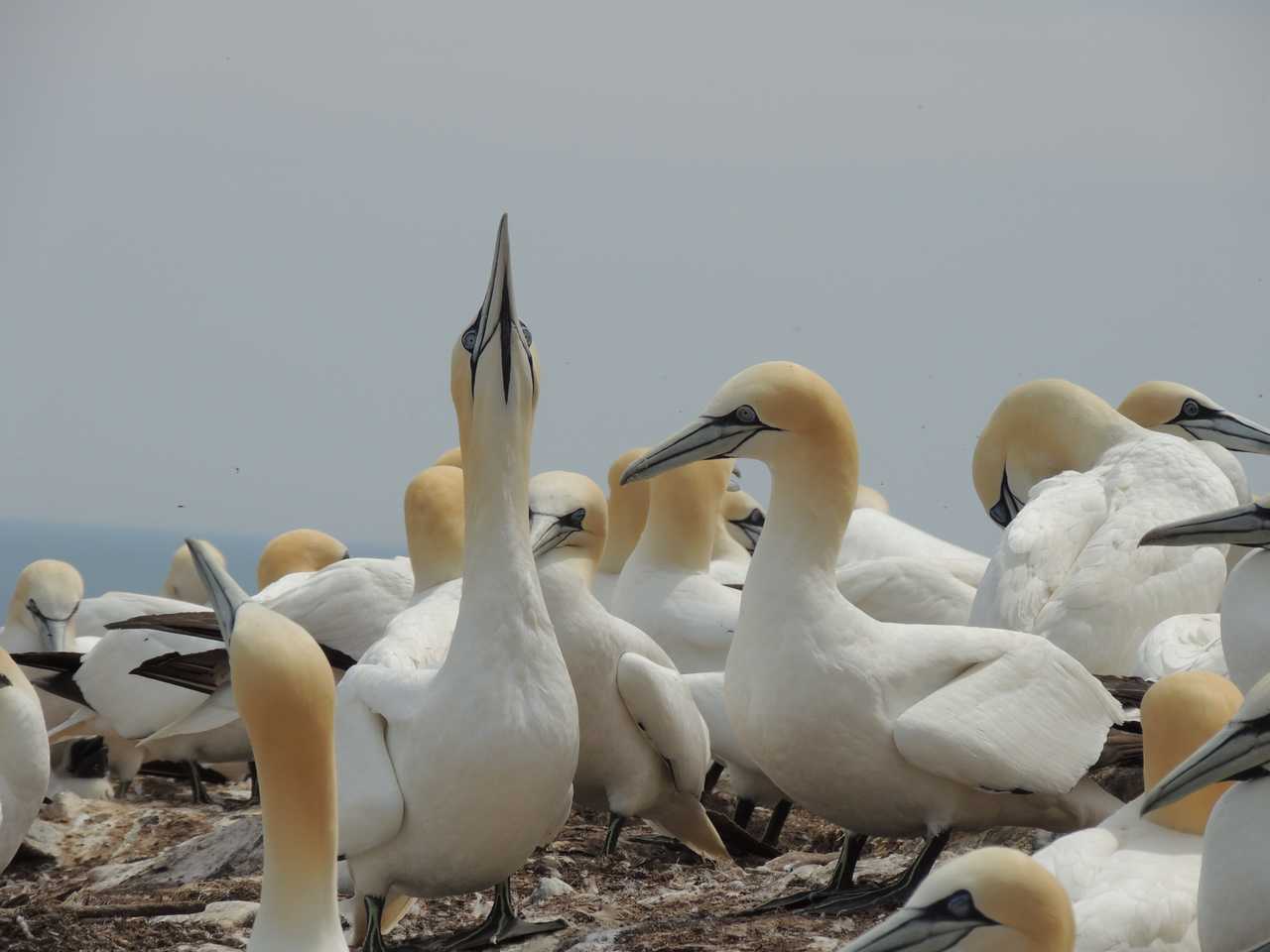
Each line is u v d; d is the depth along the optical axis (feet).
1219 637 55.06
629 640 53.78
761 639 45.65
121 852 66.49
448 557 63.72
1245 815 36.14
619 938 44.34
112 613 89.97
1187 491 61.31
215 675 66.74
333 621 68.08
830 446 45.83
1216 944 36.27
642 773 54.54
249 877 58.75
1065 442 69.72
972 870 32.86
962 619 66.69
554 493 54.08
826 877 51.39
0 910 51.85
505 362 42.24
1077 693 45.75
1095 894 37.27
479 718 41.45
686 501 69.87
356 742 43.09
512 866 43.19
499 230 42.14
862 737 44.39
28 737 58.44
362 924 45.85
